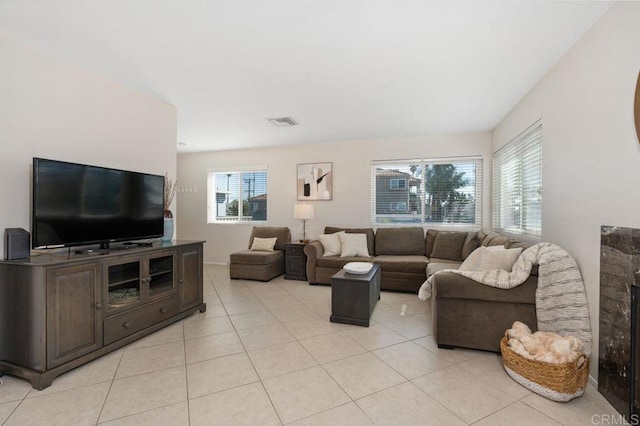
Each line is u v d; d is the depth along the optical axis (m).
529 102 2.99
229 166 5.94
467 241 4.13
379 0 1.71
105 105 2.73
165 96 3.19
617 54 1.71
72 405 1.67
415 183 4.94
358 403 1.69
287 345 2.43
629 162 1.62
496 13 1.82
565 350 1.75
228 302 3.62
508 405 1.68
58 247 2.15
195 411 1.62
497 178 4.30
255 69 2.58
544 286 2.12
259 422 1.53
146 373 2.00
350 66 2.52
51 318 1.86
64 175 2.19
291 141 5.24
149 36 2.09
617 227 1.69
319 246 4.66
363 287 2.84
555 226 2.42
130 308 2.40
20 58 2.13
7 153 2.07
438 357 2.24
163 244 2.90
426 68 2.54
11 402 1.69
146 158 3.14
